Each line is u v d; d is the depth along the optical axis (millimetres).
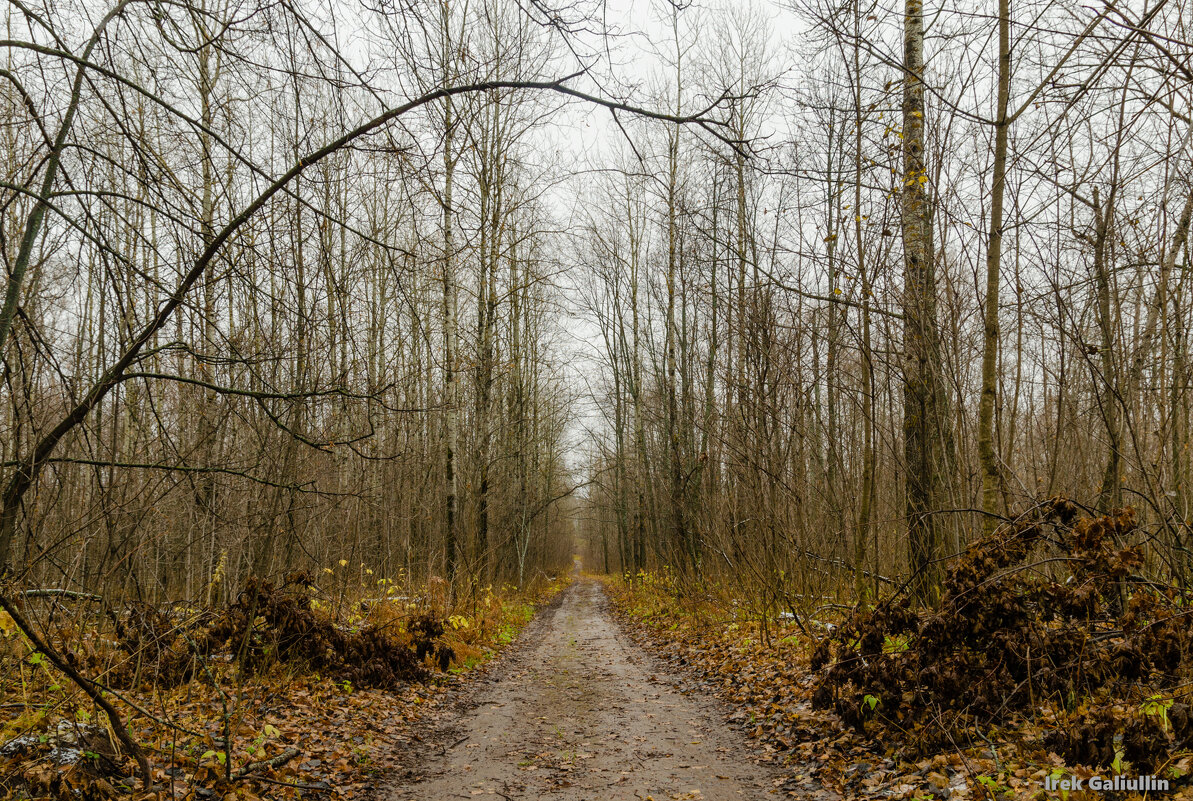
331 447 5199
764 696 7770
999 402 8688
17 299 4176
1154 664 5039
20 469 4234
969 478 8398
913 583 8148
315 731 6449
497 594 19484
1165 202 7477
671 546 17750
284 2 4145
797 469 11133
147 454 6086
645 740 6695
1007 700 5125
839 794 4867
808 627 8992
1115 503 7242
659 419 21734
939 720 5055
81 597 5742
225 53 4359
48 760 4270
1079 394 10133
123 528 5988
